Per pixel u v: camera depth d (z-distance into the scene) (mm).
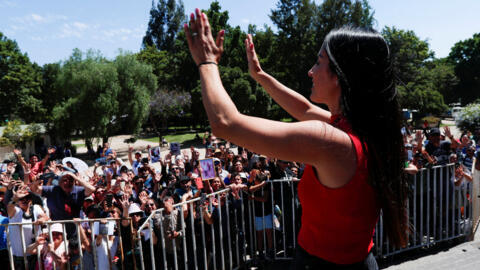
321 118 1367
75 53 28281
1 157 26891
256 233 6004
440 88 58656
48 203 5648
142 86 30188
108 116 27797
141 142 42500
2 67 43281
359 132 901
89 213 5359
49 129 30234
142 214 5656
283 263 5816
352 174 861
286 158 831
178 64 49062
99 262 4586
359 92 928
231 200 5758
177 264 5250
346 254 940
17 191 5082
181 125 60344
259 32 47156
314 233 976
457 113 21531
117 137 51375
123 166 9602
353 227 909
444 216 6055
